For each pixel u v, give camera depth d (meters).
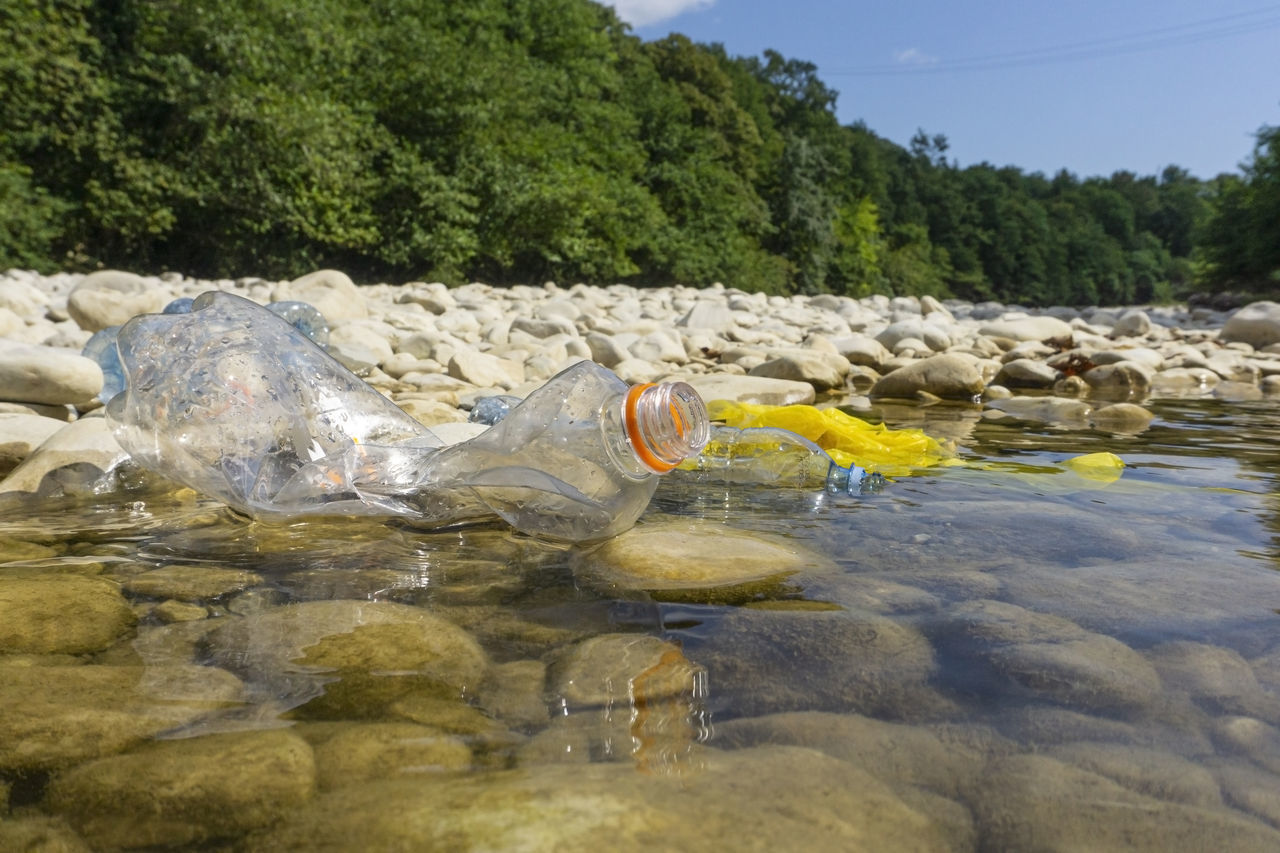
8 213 13.71
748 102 42.81
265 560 1.87
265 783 0.95
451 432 2.91
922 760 1.04
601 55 26.67
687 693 1.21
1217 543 2.06
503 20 22.44
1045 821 0.92
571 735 1.08
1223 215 25.38
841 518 2.30
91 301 6.38
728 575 1.76
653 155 29.64
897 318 13.74
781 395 5.39
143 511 2.34
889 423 4.48
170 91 14.98
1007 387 6.80
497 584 1.71
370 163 17.55
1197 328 14.22
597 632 1.45
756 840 0.85
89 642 1.38
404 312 9.61
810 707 1.17
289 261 16.70
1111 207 89.94
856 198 52.09
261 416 2.21
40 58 14.25
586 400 2.01
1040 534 2.13
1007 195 74.75
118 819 0.89
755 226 37.59
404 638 1.40
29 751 1.02
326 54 17.20
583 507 1.98
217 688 1.21
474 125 18.59
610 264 21.92
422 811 0.88
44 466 2.52
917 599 1.62
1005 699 1.21
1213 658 1.35
